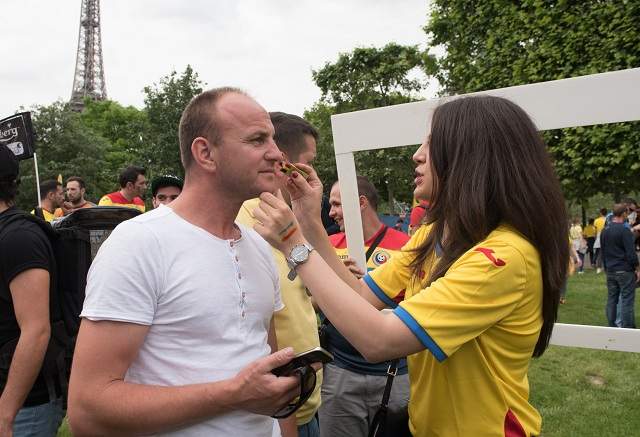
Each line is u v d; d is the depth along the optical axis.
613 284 6.12
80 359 1.23
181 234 1.33
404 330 1.32
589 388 4.92
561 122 1.83
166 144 15.77
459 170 1.42
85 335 1.23
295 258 1.44
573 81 1.81
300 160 2.34
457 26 9.88
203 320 1.30
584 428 4.09
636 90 1.72
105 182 37.53
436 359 1.34
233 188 1.39
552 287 1.43
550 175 1.43
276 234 1.45
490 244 1.37
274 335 1.74
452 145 1.44
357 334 1.34
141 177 6.43
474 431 1.40
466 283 1.31
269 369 1.24
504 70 8.40
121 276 1.23
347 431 2.83
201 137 1.37
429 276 1.51
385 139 2.19
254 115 1.38
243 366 1.36
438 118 1.50
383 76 14.05
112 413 1.20
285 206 1.45
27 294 1.96
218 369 1.31
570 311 5.09
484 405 1.40
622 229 6.07
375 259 3.12
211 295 1.32
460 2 9.54
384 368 2.78
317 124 19.31
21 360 1.93
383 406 1.83
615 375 5.23
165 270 1.28
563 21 7.17
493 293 1.32
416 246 1.78
